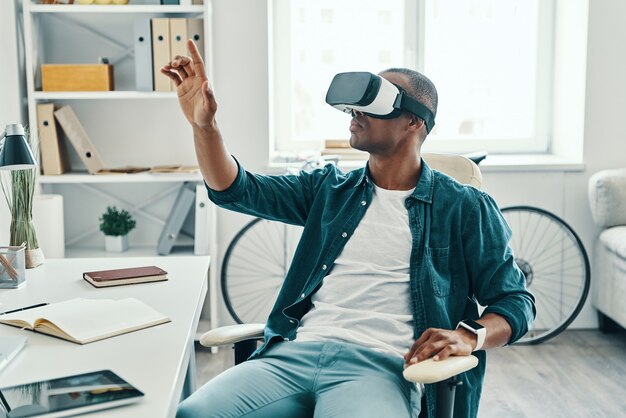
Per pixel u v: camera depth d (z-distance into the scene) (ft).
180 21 11.12
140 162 12.26
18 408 4.05
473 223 6.31
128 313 5.67
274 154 12.98
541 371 11.12
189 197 11.55
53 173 11.34
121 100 12.12
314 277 6.43
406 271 6.21
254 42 12.10
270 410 5.59
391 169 6.48
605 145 12.66
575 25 12.76
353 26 13.24
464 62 13.51
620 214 12.02
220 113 12.25
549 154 13.73
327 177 6.81
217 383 5.70
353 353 5.79
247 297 12.85
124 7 11.10
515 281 6.26
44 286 6.60
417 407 5.78
